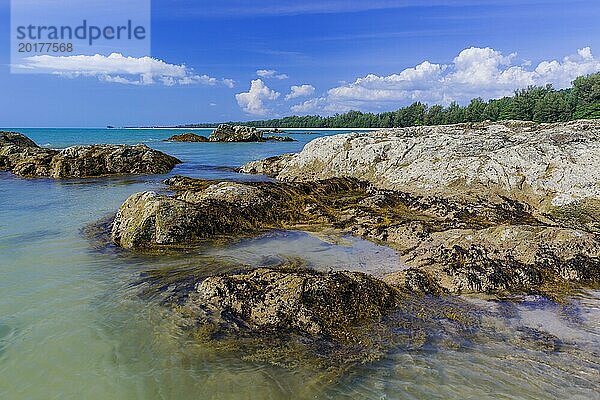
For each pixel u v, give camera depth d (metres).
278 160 27.11
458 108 133.00
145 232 11.53
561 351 6.74
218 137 74.25
